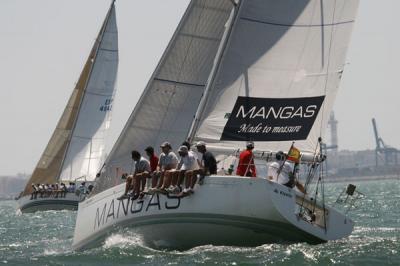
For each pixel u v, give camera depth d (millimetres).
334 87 62562
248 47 60500
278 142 61281
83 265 56344
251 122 60781
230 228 56531
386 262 54062
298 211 59250
